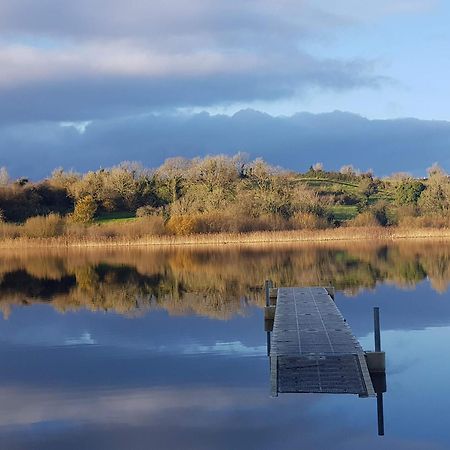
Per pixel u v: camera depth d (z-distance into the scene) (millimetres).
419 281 33750
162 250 61469
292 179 88750
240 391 14406
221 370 16375
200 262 48625
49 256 58344
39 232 69562
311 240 66938
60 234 69875
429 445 11156
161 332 21719
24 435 12125
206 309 26547
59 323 24234
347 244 61750
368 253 51188
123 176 84812
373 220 71312
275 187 74750
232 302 28438
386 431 11750
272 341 17062
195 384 15125
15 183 84562
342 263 44125
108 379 15930
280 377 14375
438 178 77188
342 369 14672
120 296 31641
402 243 61219
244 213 71000
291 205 72562
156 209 78562
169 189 85438
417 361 16672
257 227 69812
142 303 28906
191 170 86812
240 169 84562
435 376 15211
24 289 35469
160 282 36969
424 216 71750
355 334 20391
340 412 12648
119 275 41250
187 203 74625
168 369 16688
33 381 15953
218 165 82562
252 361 17234
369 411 12688
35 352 19406
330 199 77688
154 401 13977
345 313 24328
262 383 15000
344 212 78375
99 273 42812
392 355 17375
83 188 83812
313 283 34125
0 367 17500
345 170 106562
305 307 22641
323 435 11617
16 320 25172
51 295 32750
